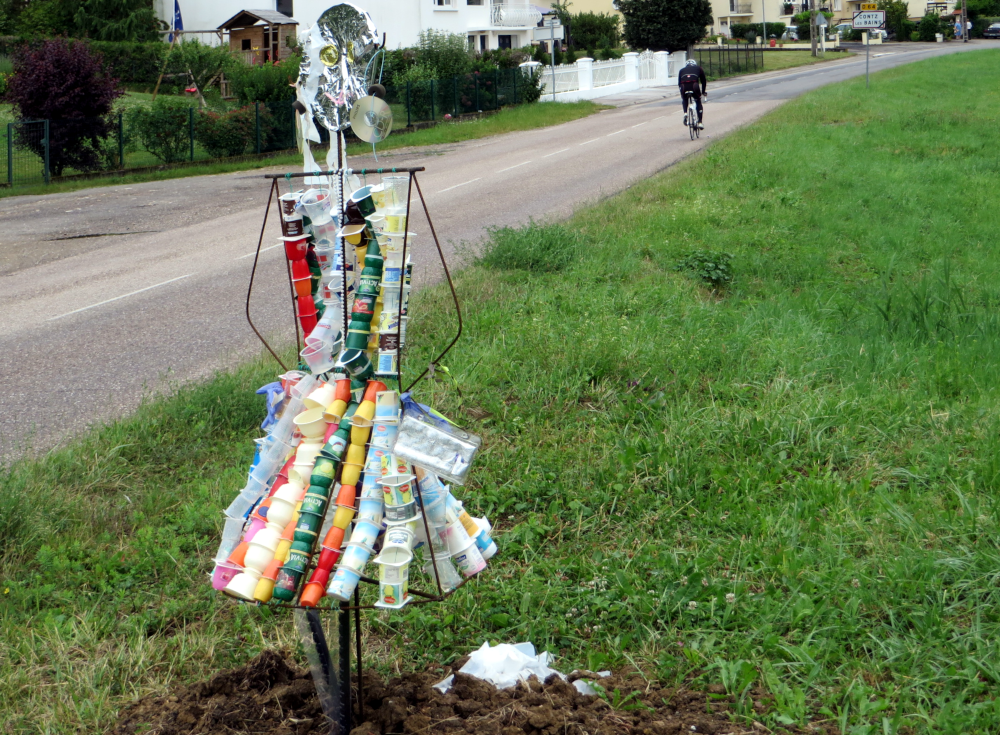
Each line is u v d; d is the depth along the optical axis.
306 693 3.16
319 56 2.82
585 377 6.42
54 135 21.45
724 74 51.47
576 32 64.69
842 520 4.37
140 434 5.66
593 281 9.16
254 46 40.25
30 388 7.04
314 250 2.85
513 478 5.07
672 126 26.00
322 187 2.88
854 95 28.98
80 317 9.27
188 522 4.57
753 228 12.38
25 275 11.67
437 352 6.98
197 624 3.79
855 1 91.94
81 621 3.75
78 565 4.20
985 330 8.00
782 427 5.52
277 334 8.20
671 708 3.15
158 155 23.39
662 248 10.88
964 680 3.21
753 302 9.10
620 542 4.39
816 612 3.61
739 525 4.43
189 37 43.84
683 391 6.38
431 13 41.94
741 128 22.73
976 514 4.27
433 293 8.72
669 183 15.09
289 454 2.77
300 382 2.78
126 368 7.46
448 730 2.91
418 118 30.20
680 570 3.95
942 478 4.83
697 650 3.41
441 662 3.49
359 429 2.65
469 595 3.83
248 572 2.57
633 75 41.41
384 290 2.70
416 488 2.70
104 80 22.08
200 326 8.69
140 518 4.72
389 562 2.57
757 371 6.70
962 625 3.54
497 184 17.33
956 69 40.31
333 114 2.83
